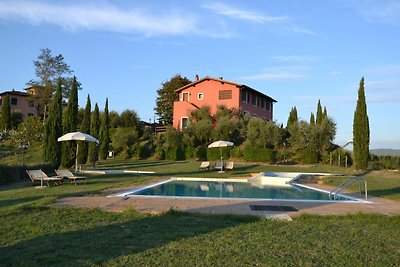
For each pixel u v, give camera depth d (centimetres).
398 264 527
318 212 963
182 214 888
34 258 511
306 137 3312
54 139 2256
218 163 2641
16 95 5675
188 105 4222
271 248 592
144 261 509
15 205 947
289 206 1066
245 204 1087
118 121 4500
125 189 1425
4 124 4825
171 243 604
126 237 639
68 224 738
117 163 3138
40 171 1584
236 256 541
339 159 3045
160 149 3762
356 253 574
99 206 976
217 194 1556
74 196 1175
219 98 4200
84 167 2614
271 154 3284
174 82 5931
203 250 569
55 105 2289
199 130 3700
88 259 513
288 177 2125
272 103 5209
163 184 1772
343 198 1376
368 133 2569
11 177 1652
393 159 3312
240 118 3866
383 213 963
